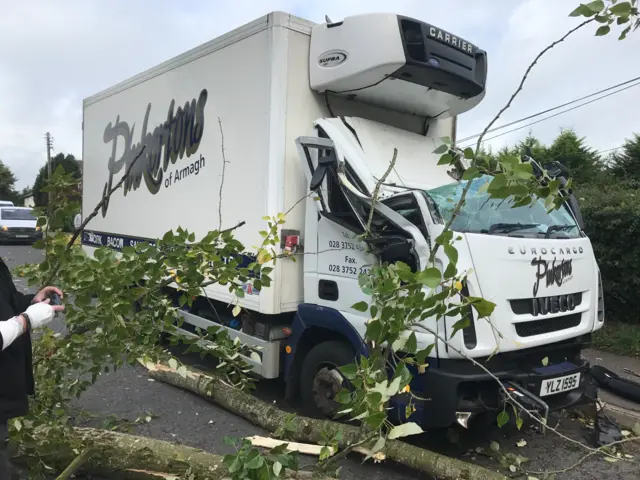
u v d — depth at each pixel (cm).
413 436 435
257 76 473
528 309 381
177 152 593
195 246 306
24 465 339
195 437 422
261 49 468
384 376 242
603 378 545
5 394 238
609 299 815
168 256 297
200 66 555
